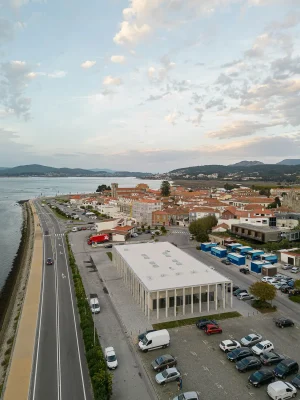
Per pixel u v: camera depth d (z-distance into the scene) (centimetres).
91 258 9388
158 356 4328
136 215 17275
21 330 5053
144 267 6462
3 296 7381
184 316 5528
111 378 3594
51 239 12231
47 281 7362
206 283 5653
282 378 3828
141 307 5856
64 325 5209
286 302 6188
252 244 10625
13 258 11075
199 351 4459
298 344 4634
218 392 3597
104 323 5259
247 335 4841
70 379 3809
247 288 6900
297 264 8556
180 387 3650
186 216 16612
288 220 12850
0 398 3497
